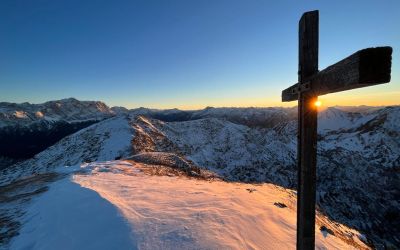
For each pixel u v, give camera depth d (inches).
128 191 511.8
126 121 3189.0
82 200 421.4
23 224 398.9
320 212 653.3
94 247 286.4
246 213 406.9
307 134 134.4
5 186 722.2
